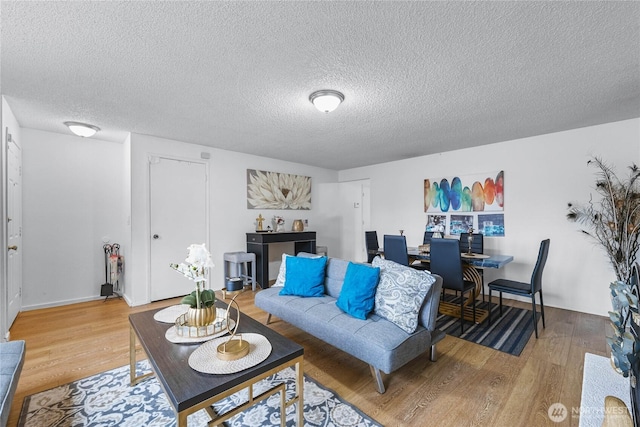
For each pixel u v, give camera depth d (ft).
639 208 9.54
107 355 7.65
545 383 6.35
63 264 12.10
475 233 13.15
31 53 6.00
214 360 4.56
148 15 4.90
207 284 14.03
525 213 12.53
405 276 6.97
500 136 12.30
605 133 10.62
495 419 5.26
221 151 14.62
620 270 9.78
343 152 15.38
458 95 8.15
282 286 9.62
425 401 5.78
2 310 8.14
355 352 6.16
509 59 6.31
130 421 5.24
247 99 8.43
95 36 5.46
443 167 15.28
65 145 12.17
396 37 5.56
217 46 5.83
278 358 4.63
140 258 12.00
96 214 12.90
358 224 22.08
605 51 5.98
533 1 4.63
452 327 9.69
